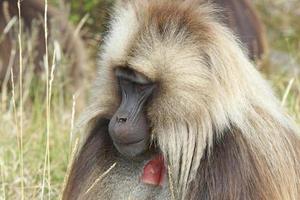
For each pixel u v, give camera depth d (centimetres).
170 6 1091
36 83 2055
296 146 1148
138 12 1095
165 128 1089
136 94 1104
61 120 1830
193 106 1068
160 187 1145
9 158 1599
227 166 1073
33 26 2277
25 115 1902
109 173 1166
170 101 1080
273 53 2800
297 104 1805
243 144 1077
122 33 1100
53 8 2434
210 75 1064
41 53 2211
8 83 2156
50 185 1426
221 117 1064
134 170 1159
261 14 3156
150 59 1080
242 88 1083
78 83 2255
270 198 1071
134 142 1102
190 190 1084
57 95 2047
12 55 1969
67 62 2198
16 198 1434
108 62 1123
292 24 3120
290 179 1113
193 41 1071
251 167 1071
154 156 1145
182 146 1080
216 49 1069
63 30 2334
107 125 1163
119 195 1162
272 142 1095
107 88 1134
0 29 2261
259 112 1100
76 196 1176
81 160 1184
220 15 1154
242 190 1064
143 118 1102
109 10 1173
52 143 1653
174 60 1074
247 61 1124
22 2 2328
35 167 1534
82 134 1183
